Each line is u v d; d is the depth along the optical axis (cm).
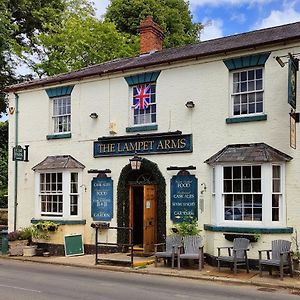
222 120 1481
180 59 1560
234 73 1486
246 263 1295
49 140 1872
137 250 1638
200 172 1507
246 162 1367
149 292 1054
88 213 1741
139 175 1666
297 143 1349
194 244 1395
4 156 2811
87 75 1772
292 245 1323
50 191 1802
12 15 2875
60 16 3098
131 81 1686
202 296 1014
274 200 1361
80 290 1073
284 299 994
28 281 1198
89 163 1756
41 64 2923
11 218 1942
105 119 1738
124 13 3447
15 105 1991
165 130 1593
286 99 1374
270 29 1722
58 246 1717
